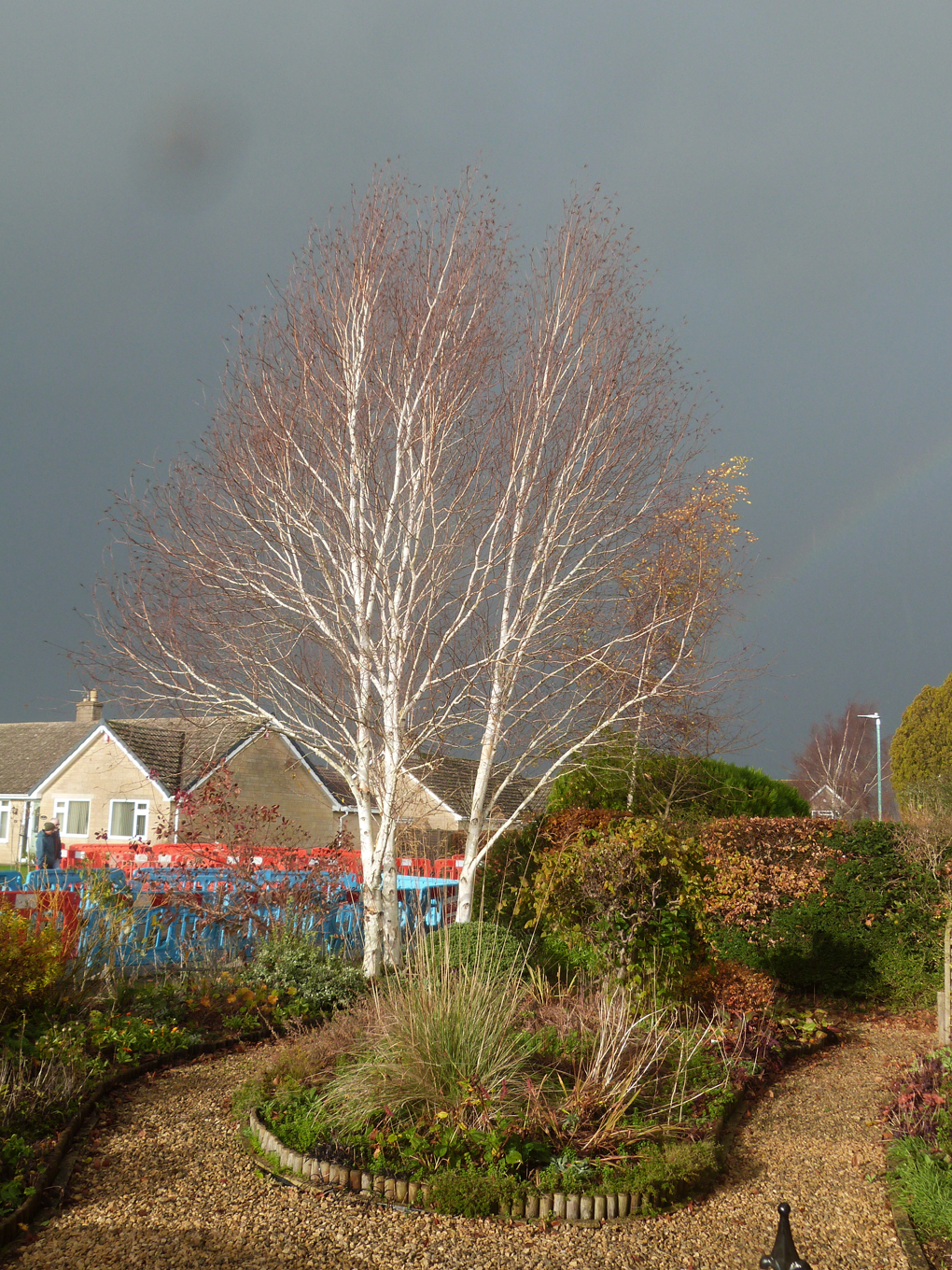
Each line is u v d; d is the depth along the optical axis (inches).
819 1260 178.9
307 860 454.0
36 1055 264.8
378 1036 251.0
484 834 495.8
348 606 470.9
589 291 487.5
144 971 380.8
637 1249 180.9
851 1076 319.9
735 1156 234.8
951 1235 188.7
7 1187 190.2
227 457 462.6
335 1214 189.3
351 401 458.3
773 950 450.3
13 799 1317.7
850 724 2149.4
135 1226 182.5
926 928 433.4
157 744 1293.1
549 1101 230.1
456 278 478.9
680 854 337.4
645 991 317.4
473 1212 190.7
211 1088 273.0
